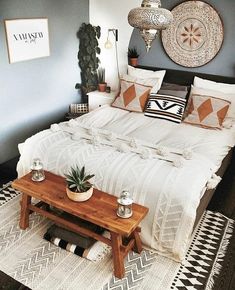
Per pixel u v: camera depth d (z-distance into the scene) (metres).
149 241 2.30
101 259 2.23
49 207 2.57
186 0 3.67
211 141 3.01
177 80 3.96
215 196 3.12
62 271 2.12
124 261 2.24
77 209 2.07
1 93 3.34
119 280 2.07
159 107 3.52
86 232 2.18
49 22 3.75
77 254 2.25
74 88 4.54
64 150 2.61
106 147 2.69
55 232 2.34
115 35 4.27
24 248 2.31
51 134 2.89
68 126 3.09
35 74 3.74
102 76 4.55
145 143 2.77
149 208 2.21
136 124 3.34
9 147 3.61
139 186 2.24
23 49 3.46
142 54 4.18
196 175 2.30
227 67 3.74
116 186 2.31
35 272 2.11
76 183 2.12
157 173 2.30
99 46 4.50
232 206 2.97
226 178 3.44
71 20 4.12
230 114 3.42
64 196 2.21
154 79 3.81
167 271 2.17
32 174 2.42
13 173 3.34
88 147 2.66
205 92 3.49
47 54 3.84
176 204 2.14
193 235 2.53
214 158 2.74
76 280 2.06
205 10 3.61
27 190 2.26
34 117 3.90
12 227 2.52
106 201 2.18
